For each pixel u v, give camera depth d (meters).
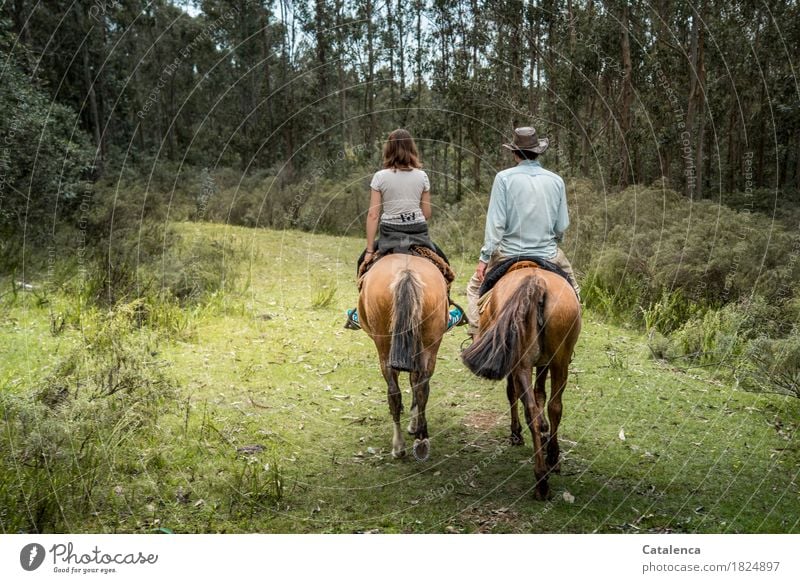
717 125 18.98
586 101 16.22
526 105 15.34
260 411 5.69
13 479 4.05
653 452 5.04
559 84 14.38
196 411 5.52
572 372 6.86
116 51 20.12
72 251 9.91
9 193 10.26
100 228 11.17
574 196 12.20
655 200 11.52
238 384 6.28
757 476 4.66
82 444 4.41
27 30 13.55
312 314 9.07
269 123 21.97
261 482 4.43
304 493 4.36
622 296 9.19
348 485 4.48
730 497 4.35
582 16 13.97
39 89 11.60
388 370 4.65
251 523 3.98
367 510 4.16
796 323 6.86
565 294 4.09
